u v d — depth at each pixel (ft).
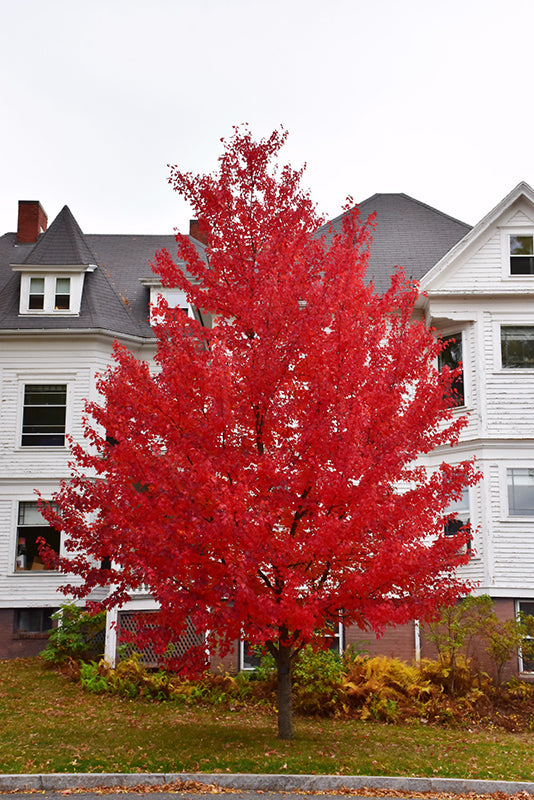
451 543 40.32
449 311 69.15
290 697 45.32
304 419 40.34
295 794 37.45
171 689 56.34
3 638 73.92
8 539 76.43
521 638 57.88
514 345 68.90
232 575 36.22
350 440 38.24
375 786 38.58
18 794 36.55
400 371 41.27
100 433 78.69
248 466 39.88
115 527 40.04
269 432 41.47
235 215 45.42
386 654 64.13
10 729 46.37
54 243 85.56
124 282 91.30
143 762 40.16
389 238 80.53
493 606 63.82
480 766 41.83
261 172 46.01
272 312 40.91
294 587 37.55
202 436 39.58
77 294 82.07
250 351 41.63
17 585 75.31
